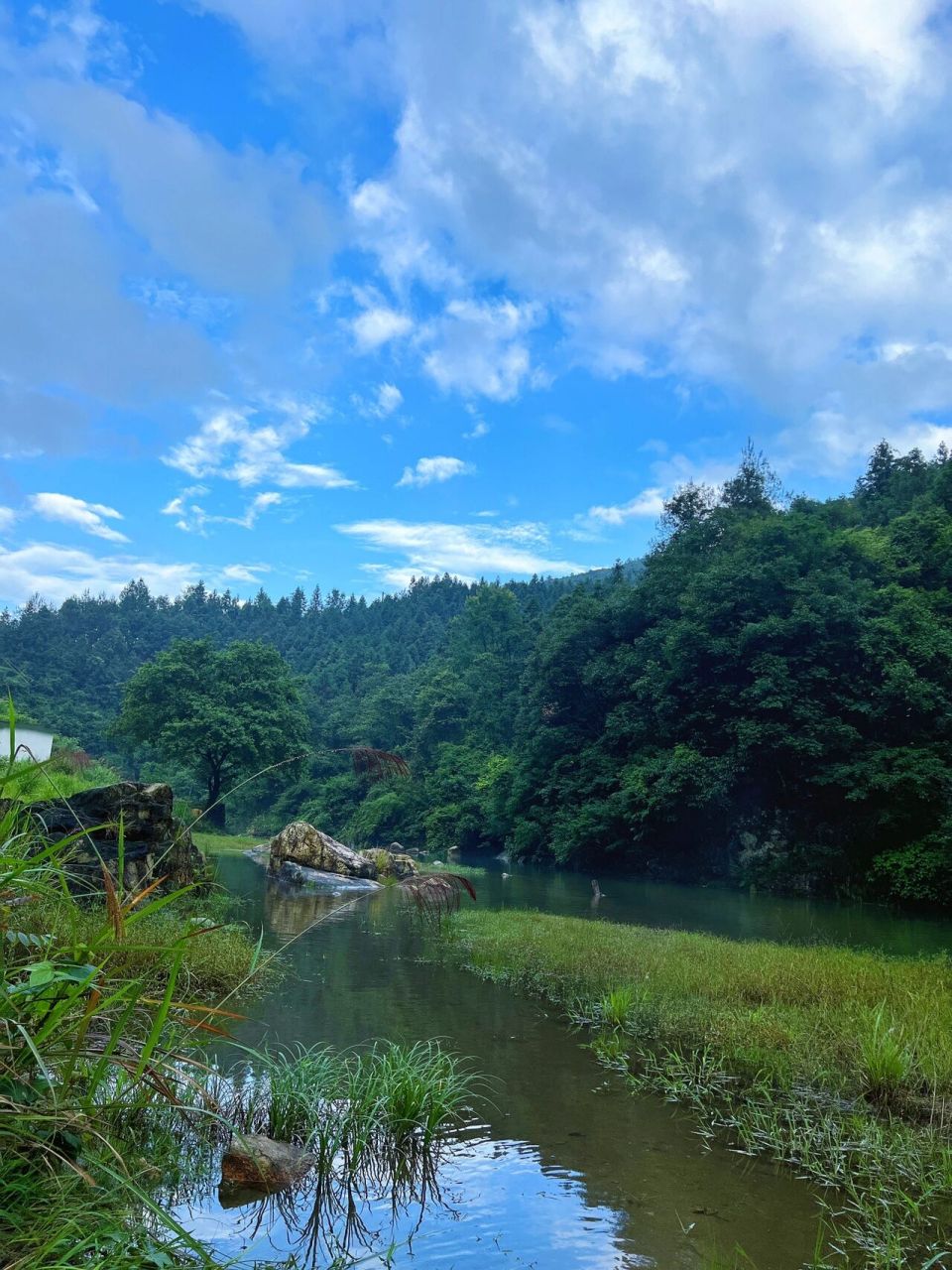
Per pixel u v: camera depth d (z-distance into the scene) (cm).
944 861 2547
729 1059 709
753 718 3158
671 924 1916
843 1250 396
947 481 4594
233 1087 552
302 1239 390
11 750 340
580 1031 789
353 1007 838
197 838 3766
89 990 325
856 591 3306
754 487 5056
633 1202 445
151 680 4822
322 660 13350
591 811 3684
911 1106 596
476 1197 444
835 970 1034
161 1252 291
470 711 6550
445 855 4909
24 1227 270
